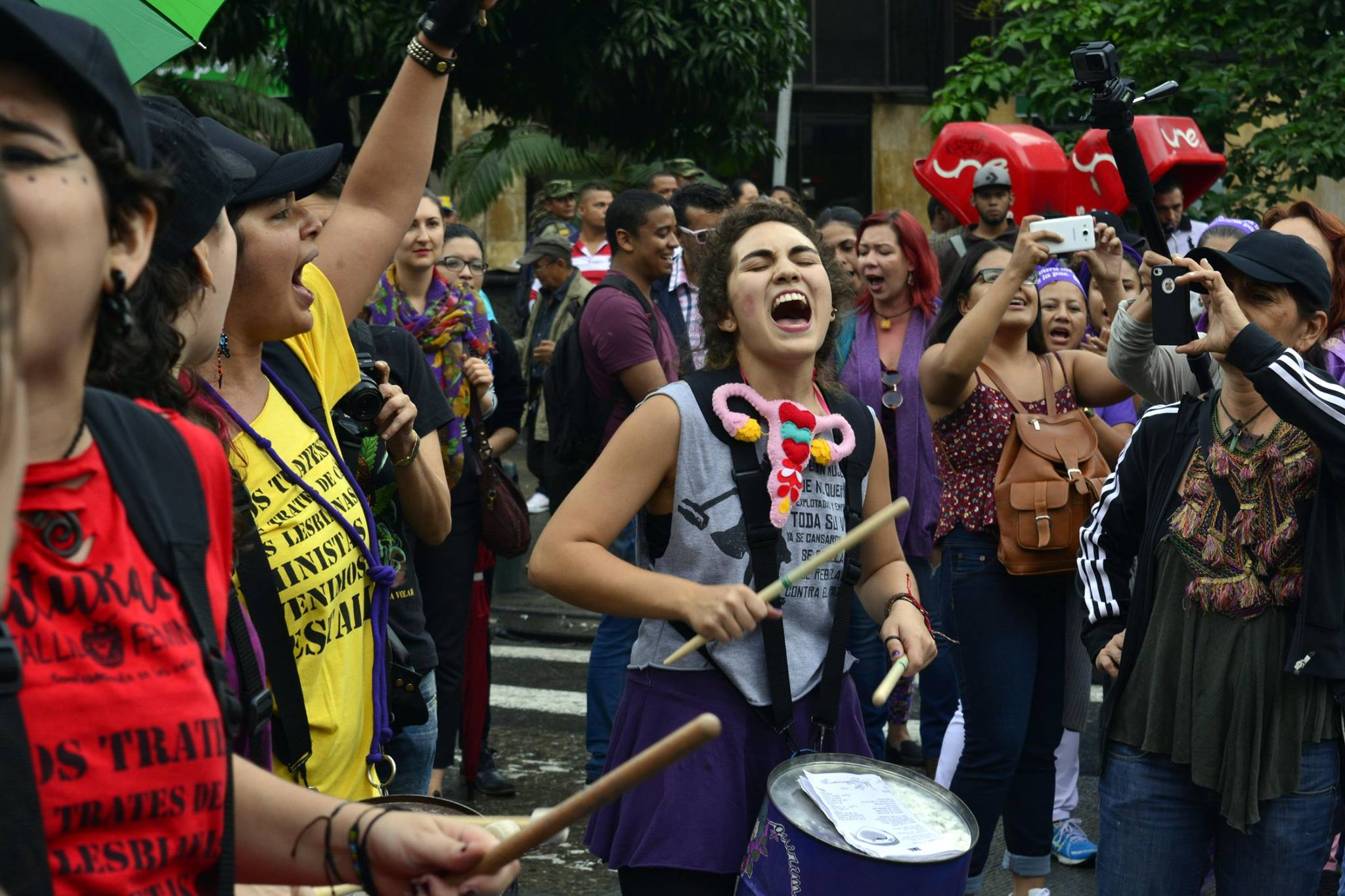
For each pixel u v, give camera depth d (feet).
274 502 7.25
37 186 3.67
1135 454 10.30
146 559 4.12
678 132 37.65
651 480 8.50
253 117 33.96
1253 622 9.32
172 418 4.59
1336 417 8.82
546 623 25.23
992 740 12.33
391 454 9.55
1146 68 35.86
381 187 9.07
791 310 8.74
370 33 32.68
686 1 35.78
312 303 8.13
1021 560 12.40
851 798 7.97
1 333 3.22
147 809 3.91
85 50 3.77
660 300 20.61
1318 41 35.99
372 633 7.88
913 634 8.75
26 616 3.75
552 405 17.03
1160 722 9.60
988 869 14.87
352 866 4.88
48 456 3.93
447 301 15.31
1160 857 9.74
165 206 4.15
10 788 3.53
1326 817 9.44
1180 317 11.35
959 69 39.60
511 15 34.35
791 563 8.64
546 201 34.40
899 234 16.81
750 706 8.41
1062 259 17.20
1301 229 10.93
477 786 16.65
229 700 4.38
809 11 58.08
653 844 8.23
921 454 16.47
